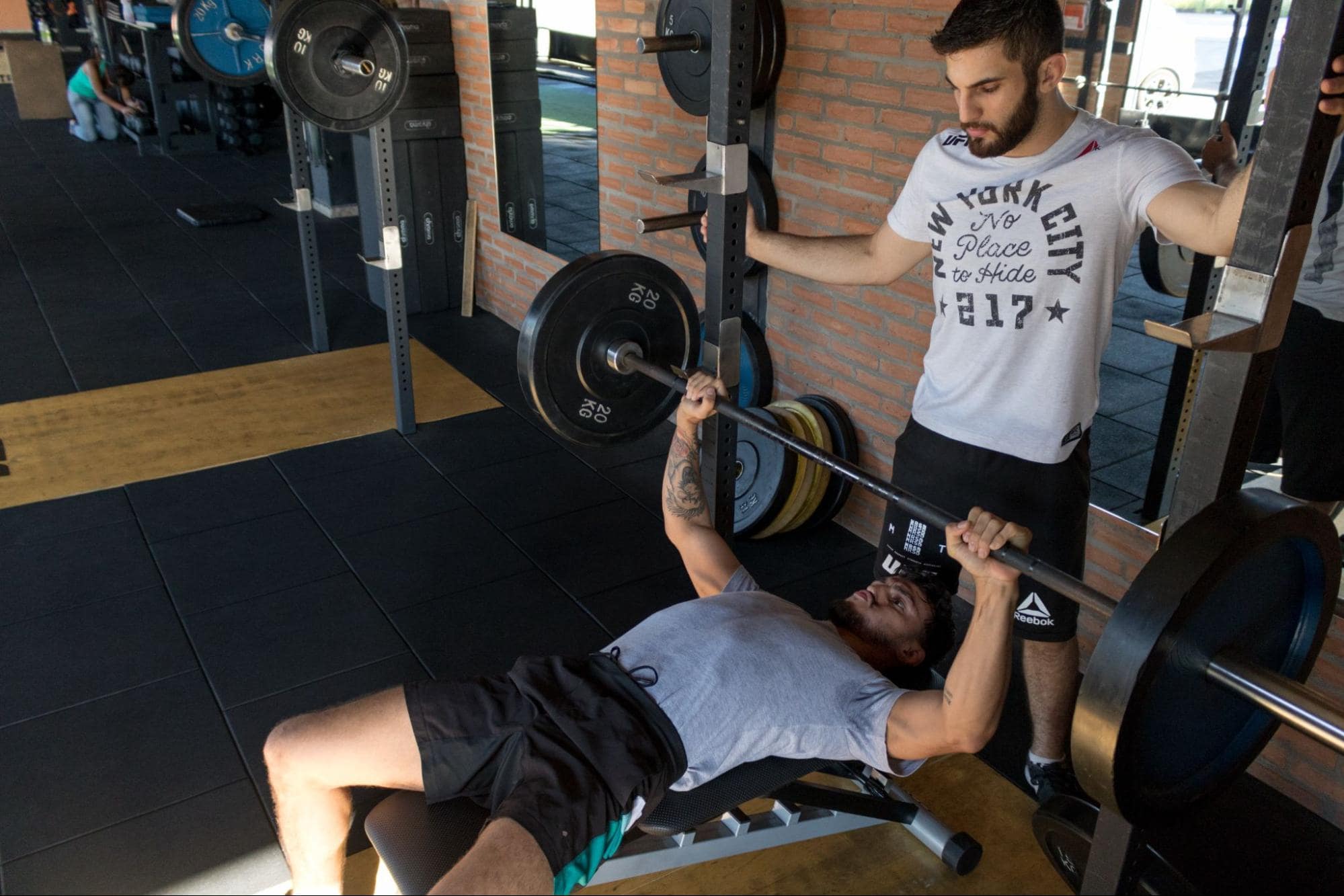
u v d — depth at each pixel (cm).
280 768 133
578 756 124
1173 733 107
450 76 386
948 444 161
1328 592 112
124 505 268
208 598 230
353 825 170
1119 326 195
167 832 168
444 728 131
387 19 274
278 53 260
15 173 628
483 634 220
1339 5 89
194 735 189
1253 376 105
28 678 203
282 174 650
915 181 158
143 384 343
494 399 338
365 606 229
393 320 299
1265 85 164
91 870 160
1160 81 177
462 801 135
